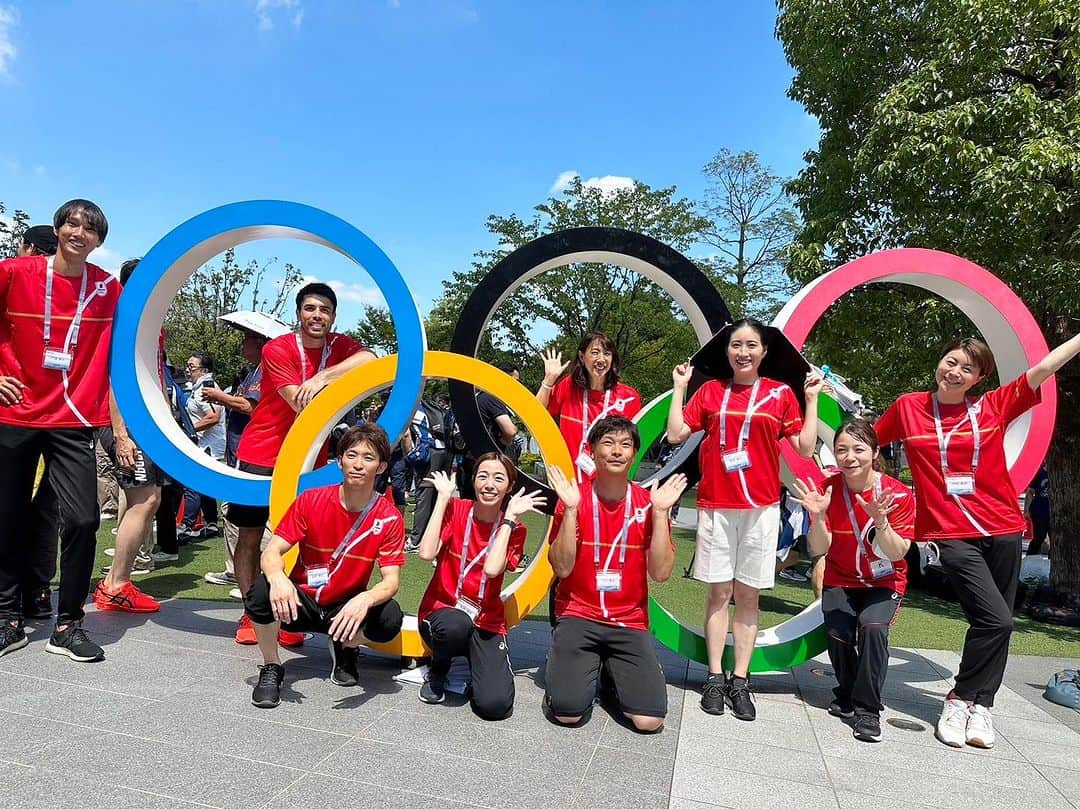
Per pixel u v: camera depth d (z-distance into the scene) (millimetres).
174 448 3668
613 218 17125
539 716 2938
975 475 3158
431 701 2982
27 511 3361
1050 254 5707
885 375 7426
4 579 3287
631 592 3002
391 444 3309
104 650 3391
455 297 18078
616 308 16219
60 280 3357
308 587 2988
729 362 3420
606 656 3021
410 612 4676
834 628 3188
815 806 2291
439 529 3072
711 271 17656
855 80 6887
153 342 3826
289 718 2713
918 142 5742
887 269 3643
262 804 2029
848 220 6781
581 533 3029
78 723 2518
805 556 7430
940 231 6062
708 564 3312
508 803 2152
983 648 2969
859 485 3174
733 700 3158
